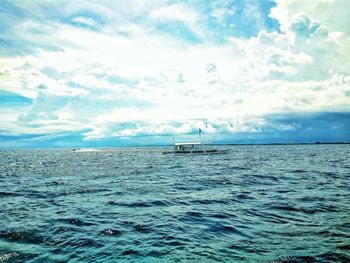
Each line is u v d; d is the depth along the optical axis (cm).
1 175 3962
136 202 1797
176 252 948
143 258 905
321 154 9100
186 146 10525
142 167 4866
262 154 9412
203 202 1734
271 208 1531
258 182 2598
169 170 4131
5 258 920
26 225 1302
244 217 1359
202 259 885
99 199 1955
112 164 5991
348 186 2317
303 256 877
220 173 3488
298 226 1195
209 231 1162
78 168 5078
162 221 1330
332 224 1214
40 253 959
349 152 10625
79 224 1308
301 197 1833
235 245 995
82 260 896
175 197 1931
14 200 2006
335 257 866
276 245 981
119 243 1045
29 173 4244
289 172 3516
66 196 2136
